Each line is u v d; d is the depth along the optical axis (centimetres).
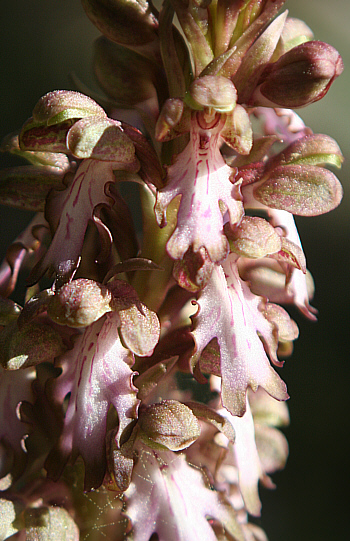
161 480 15
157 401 16
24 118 29
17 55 30
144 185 15
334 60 15
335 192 15
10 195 16
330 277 32
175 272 14
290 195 15
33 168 16
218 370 15
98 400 15
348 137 33
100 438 15
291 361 31
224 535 16
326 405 30
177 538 15
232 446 16
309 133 17
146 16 15
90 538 15
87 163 15
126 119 17
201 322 15
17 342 15
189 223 14
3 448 15
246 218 15
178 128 14
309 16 33
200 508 15
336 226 33
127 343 15
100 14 15
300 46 15
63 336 15
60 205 15
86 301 14
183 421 15
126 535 15
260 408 18
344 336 32
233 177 15
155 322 15
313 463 29
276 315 16
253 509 16
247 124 14
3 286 17
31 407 15
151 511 15
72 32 31
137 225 21
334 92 33
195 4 15
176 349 16
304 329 32
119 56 16
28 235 17
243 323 15
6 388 16
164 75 16
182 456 16
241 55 15
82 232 15
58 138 15
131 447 15
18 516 15
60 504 15
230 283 15
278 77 15
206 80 14
